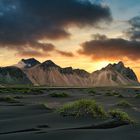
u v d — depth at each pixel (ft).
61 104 119.85
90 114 59.26
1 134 40.93
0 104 100.07
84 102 61.16
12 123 50.60
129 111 93.35
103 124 52.21
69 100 153.48
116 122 55.01
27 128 45.98
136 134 43.88
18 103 107.76
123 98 181.68
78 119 56.08
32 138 38.29
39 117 57.62
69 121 53.88
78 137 39.73
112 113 61.72
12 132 42.55
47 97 179.22
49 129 45.47
